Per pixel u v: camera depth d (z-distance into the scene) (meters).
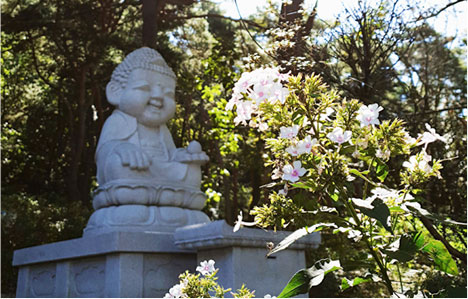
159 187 6.05
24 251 6.79
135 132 6.56
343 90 4.86
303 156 1.63
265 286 4.77
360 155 1.73
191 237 4.91
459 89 7.80
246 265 4.71
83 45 12.82
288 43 3.12
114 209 5.92
